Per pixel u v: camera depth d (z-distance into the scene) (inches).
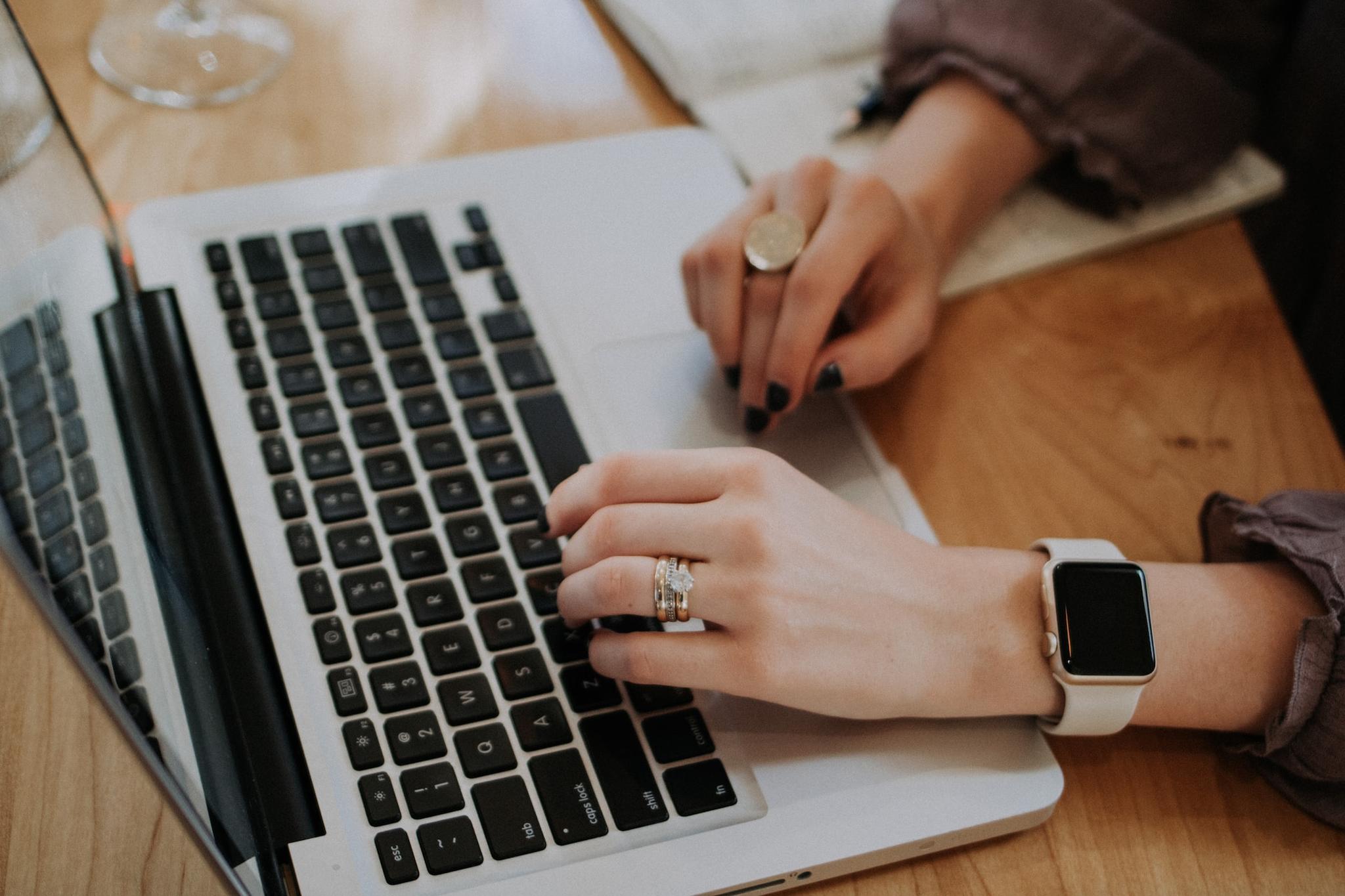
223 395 21.2
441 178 25.7
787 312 22.1
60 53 27.7
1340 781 19.0
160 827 16.1
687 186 27.0
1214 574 21.0
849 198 23.3
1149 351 26.3
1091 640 18.9
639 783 17.7
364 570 19.4
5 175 17.4
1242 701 19.8
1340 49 32.2
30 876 16.0
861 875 18.2
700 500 19.8
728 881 16.9
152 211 23.8
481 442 21.5
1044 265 27.8
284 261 23.3
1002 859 18.6
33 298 16.8
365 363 22.1
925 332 24.4
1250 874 18.8
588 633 19.3
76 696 18.0
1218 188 29.7
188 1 28.8
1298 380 26.1
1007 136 28.4
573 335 23.7
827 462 22.7
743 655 18.3
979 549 20.8
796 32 31.0
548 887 16.5
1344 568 19.6
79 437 16.4
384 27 30.1
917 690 18.8
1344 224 32.8
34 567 12.2
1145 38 27.9
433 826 16.8
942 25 29.0
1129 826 19.2
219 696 17.7
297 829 16.6
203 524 19.5
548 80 29.7
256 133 27.0
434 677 18.3
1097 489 23.7
